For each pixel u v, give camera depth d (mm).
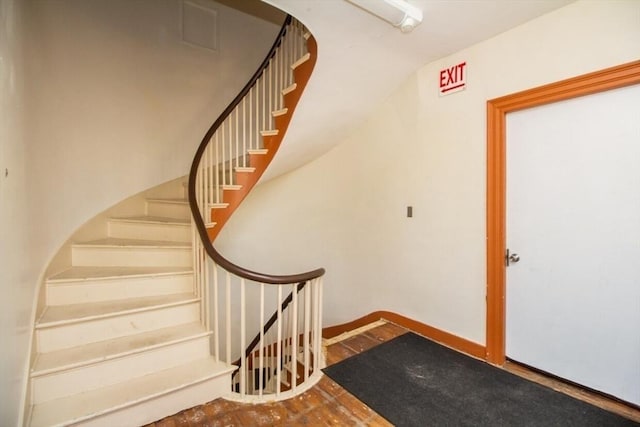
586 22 1917
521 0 1922
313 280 2293
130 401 1737
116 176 3166
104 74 3037
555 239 2148
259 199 3838
